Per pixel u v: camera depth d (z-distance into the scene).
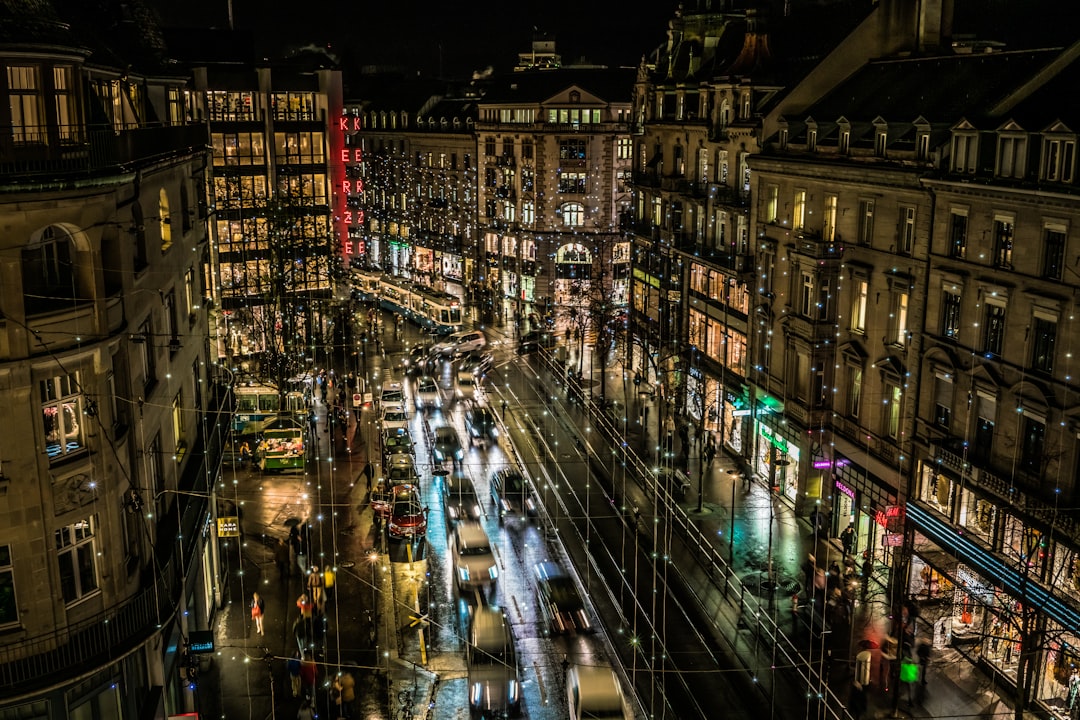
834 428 40.88
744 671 29.56
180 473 29.53
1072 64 30.59
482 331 86.12
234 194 67.00
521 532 40.22
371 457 50.41
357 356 71.06
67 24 19.77
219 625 32.72
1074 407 26.92
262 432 48.47
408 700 28.00
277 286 54.66
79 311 19.77
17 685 18.95
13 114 18.86
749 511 43.81
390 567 37.28
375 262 125.69
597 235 91.06
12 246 18.44
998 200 30.23
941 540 32.41
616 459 51.28
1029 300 29.03
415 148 113.38
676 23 65.38
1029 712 27.56
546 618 32.53
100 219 20.17
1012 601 28.59
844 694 28.48
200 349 35.06
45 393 19.78
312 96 70.38
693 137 58.53
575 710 25.59
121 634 20.72
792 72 51.69
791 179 44.28
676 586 35.78
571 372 69.81
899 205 36.09
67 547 20.19
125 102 26.30
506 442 53.19
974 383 31.59
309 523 37.22
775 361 45.97
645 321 67.19
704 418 52.78
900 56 43.44
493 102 96.75
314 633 31.44
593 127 89.44
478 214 100.50
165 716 23.52
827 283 40.84
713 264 53.84
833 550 39.41
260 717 27.08
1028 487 28.98
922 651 29.23
